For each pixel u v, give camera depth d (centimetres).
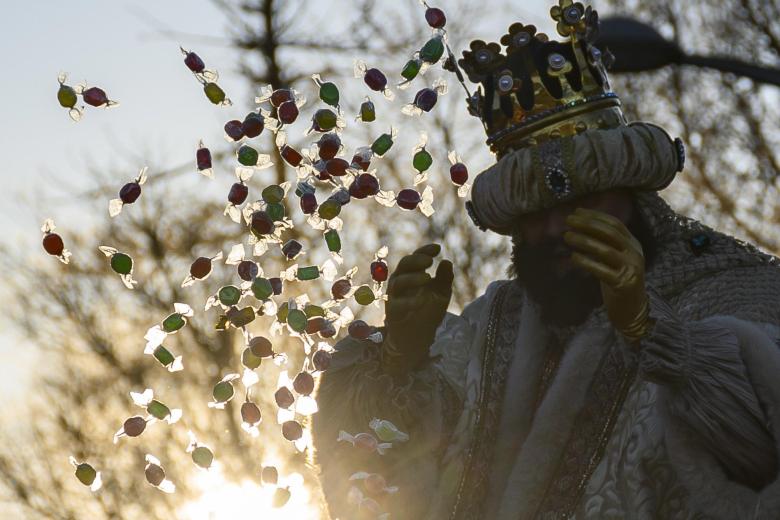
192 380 1952
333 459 597
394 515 590
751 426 523
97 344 2139
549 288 578
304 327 526
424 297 571
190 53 534
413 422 591
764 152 1942
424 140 550
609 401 569
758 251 587
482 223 594
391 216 1769
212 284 1984
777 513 520
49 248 518
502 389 600
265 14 1909
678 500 544
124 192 520
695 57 782
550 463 571
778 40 1991
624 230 513
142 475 1991
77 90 526
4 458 2111
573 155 563
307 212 539
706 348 525
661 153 568
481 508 587
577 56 585
